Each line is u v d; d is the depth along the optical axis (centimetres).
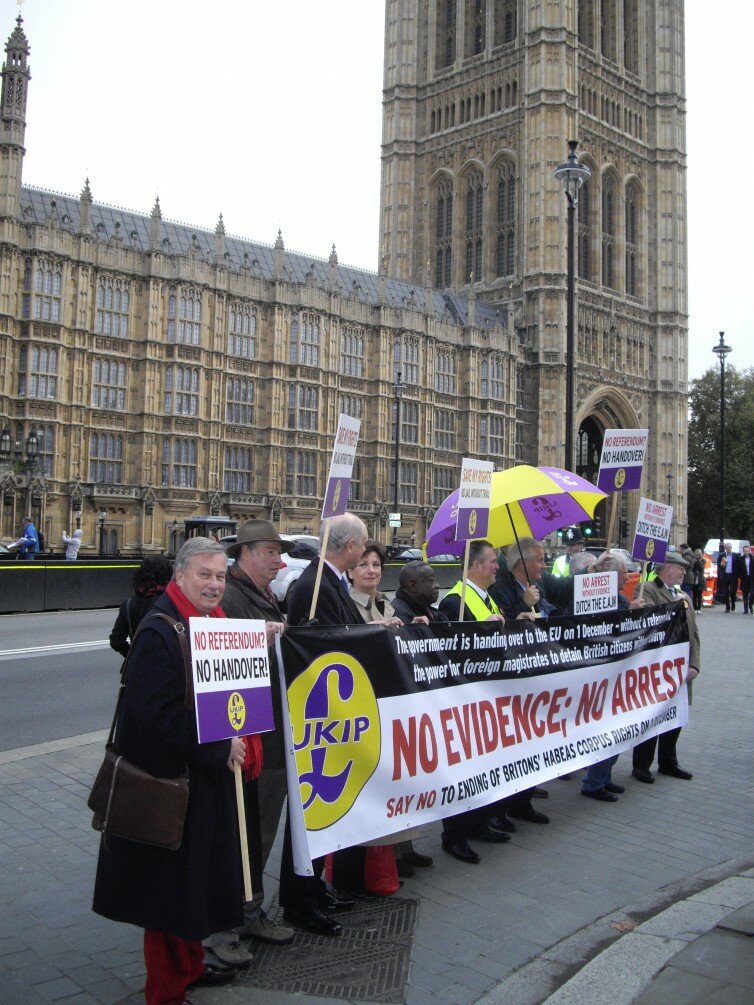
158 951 541
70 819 912
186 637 552
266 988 598
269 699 593
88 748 1198
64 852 823
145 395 5991
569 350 2698
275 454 6625
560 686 962
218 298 6344
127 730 537
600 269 9512
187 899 530
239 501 6384
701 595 3806
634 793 1105
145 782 525
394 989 598
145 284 6047
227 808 561
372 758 728
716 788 1129
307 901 689
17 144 5484
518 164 9350
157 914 526
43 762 1123
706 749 1341
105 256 5894
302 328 6800
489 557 978
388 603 927
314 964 635
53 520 5616
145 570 986
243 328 6556
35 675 1753
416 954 652
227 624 566
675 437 10044
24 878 762
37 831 876
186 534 4984
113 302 5941
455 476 8062
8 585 2931
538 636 936
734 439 11050
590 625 1017
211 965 611
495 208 9638
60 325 5631
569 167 2681
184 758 539
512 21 9831
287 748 655
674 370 10131
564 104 9094
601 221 9638
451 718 813
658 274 10188
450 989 600
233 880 555
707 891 770
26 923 679
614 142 9825
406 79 10288
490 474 959
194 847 539
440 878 809
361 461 7356
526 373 9012
